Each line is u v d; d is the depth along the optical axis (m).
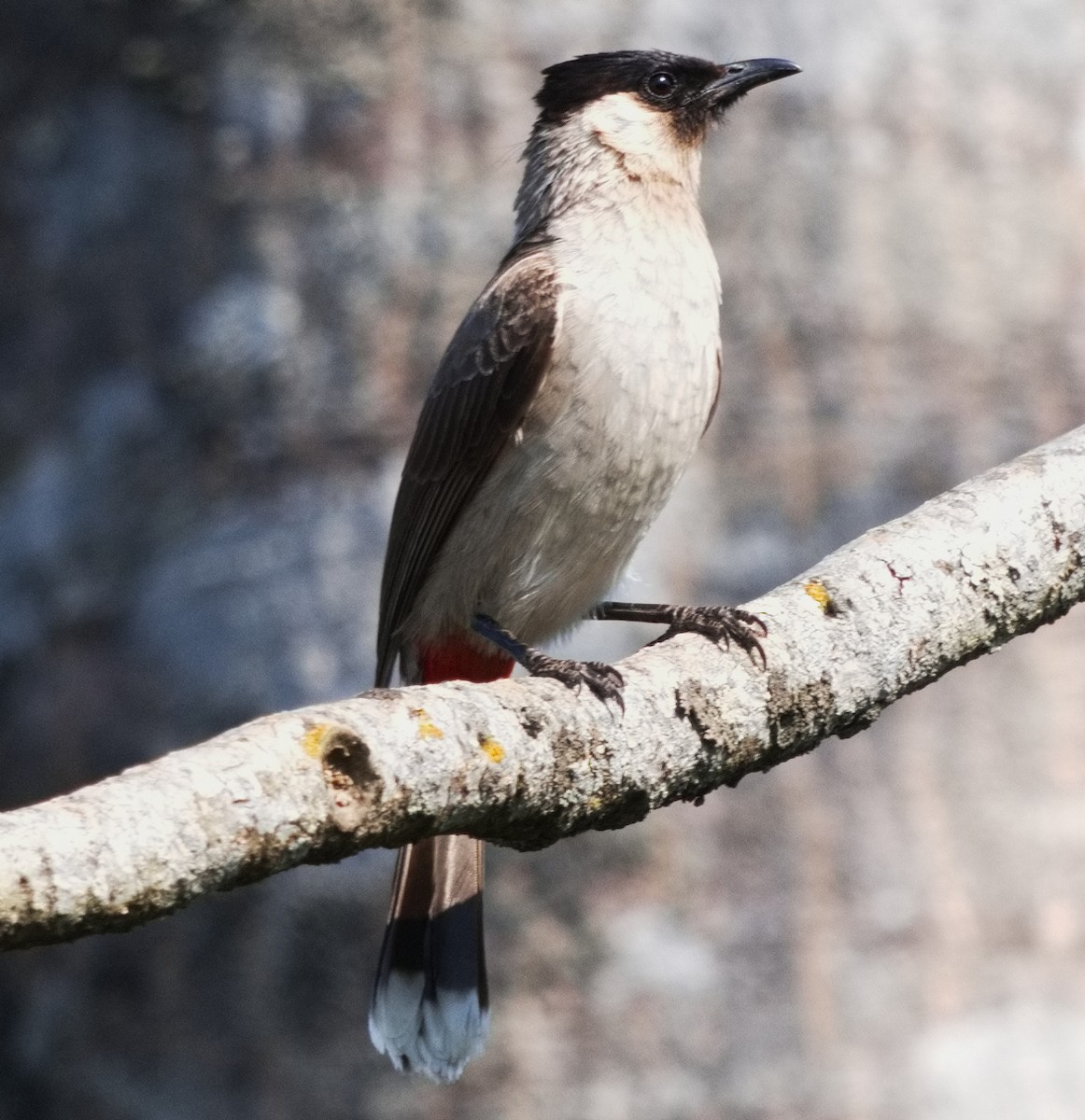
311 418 11.43
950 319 11.11
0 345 12.82
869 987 10.39
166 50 12.26
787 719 6.82
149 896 4.93
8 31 12.91
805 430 11.04
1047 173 11.35
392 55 11.68
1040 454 7.48
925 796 10.60
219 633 11.33
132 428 12.06
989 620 7.16
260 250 11.73
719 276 9.75
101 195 12.49
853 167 11.18
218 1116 10.67
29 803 11.76
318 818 5.34
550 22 11.61
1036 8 11.49
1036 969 10.45
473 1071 10.39
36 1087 11.21
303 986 10.69
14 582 12.27
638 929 10.51
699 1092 10.30
